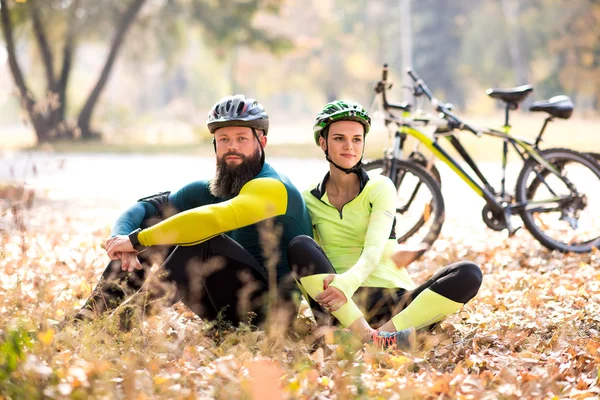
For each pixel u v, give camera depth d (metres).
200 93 125.19
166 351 5.54
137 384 4.69
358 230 6.24
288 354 5.82
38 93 59.88
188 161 32.12
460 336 6.52
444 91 92.00
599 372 5.39
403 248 6.26
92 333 5.43
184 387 4.97
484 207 10.67
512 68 86.75
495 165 24.17
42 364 4.59
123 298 5.93
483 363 5.77
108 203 16.83
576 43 76.38
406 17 74.31
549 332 6.84
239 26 54.81
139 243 5.83
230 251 5.89
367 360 5.50
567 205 10.69
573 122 48.34
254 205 5.82
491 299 7.78
